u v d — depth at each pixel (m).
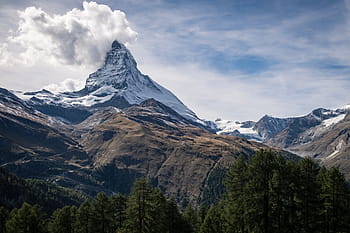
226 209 52.06
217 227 73.00
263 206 47.12
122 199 73.88
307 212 47.78
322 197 47.69
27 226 68.25
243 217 49.03
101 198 71.00
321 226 47.97
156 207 57.34
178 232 76.50
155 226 57.62
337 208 47.62
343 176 48.69
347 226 47.31
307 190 47.50
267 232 46.88
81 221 73.50
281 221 47.50
